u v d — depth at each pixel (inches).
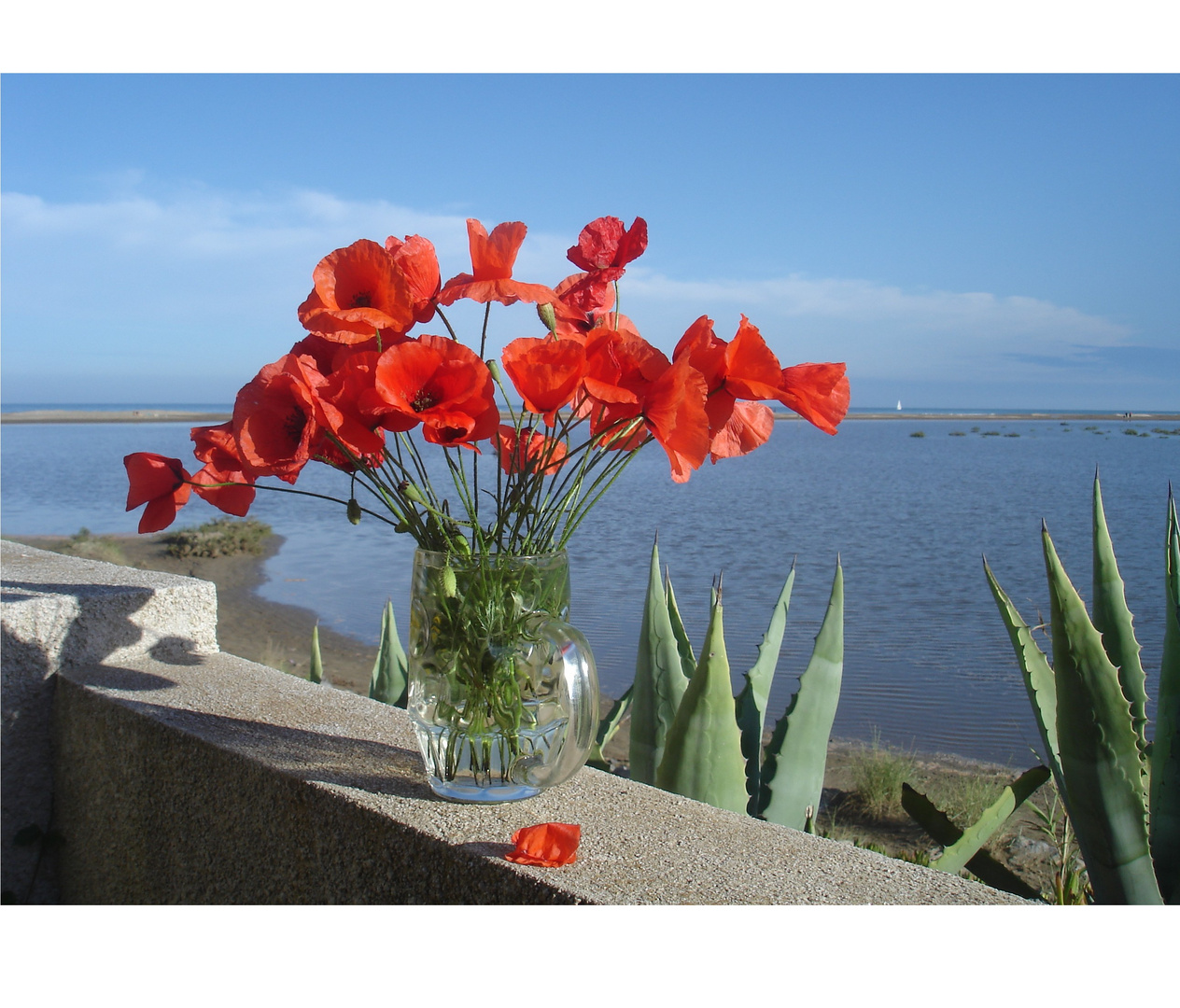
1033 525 1094.4
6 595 78.5
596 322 52.4
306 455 44.7
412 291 48.8
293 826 55.2
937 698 378.6
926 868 46.3
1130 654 68.2
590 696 52.3
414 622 51.6
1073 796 59.9
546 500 50.4
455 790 51.2
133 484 49.6
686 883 43.1
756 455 2883.9
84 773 74.4
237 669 81.5
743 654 457.7
